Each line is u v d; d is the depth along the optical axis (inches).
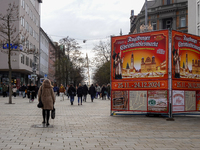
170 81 517.3
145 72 543.5
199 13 1598.2
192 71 560.4
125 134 339.3
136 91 550.3
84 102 1144.2
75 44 2549.2
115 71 573.3
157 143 285.3
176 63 530.9
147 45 543.5
